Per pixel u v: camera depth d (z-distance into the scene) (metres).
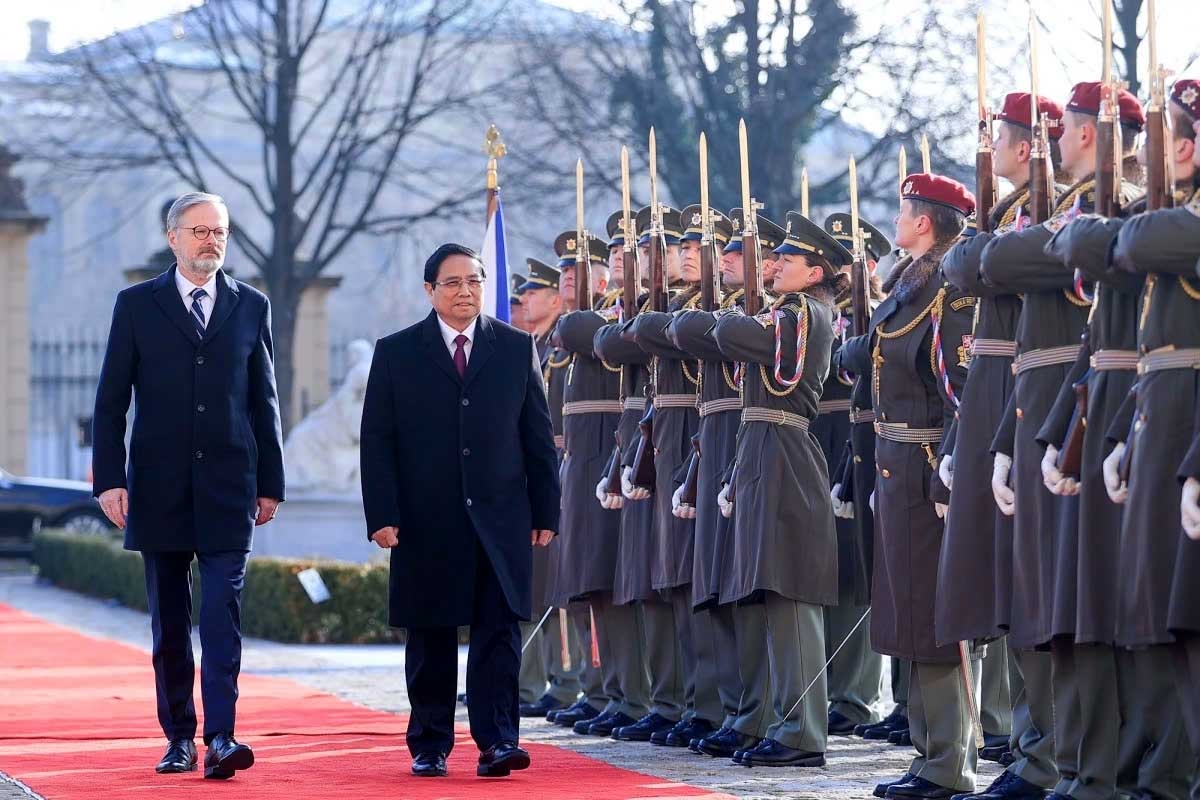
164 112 38.34
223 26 42.09
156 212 61.22
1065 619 8.26
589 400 13.01
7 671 16.92
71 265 61.25
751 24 32.34
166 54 52.41
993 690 11.52
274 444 10.62
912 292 9.83
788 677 10.76
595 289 14.03
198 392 10.32
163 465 10.27
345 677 16.94
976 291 8.98
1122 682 8.55
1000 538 8.90
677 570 11.82
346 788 9.48
